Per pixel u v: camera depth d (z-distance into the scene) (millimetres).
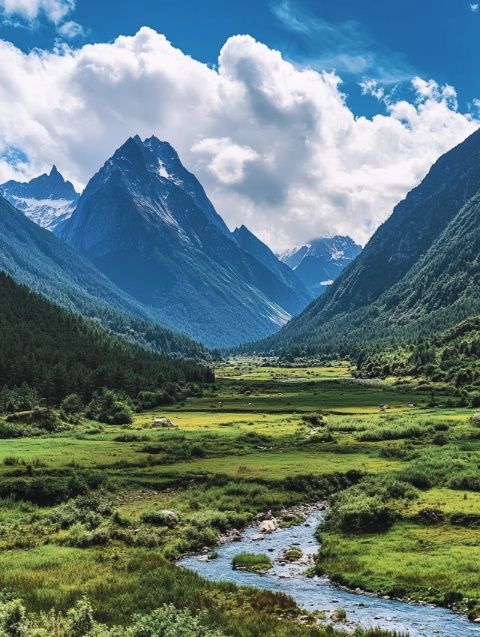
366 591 36125
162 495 65125
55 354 197125
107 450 87750
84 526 50000
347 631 29203
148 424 125125
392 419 121000
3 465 72688
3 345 190250
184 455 84188
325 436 99875
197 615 27391
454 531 45406
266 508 60844
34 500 60344
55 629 25234
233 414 149625
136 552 42594
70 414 133250
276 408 157500
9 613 23766
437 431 101938
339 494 62344
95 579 34875
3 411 134500
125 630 24719
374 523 48562
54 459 77562
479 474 61094
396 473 66250
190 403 180500
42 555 41281
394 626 30203
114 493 65000
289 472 72312
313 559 43438
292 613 31594
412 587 35500
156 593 32281
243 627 28078
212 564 42531
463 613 32062
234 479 69625
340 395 192500
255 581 38375
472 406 146750
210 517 53906
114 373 180750
